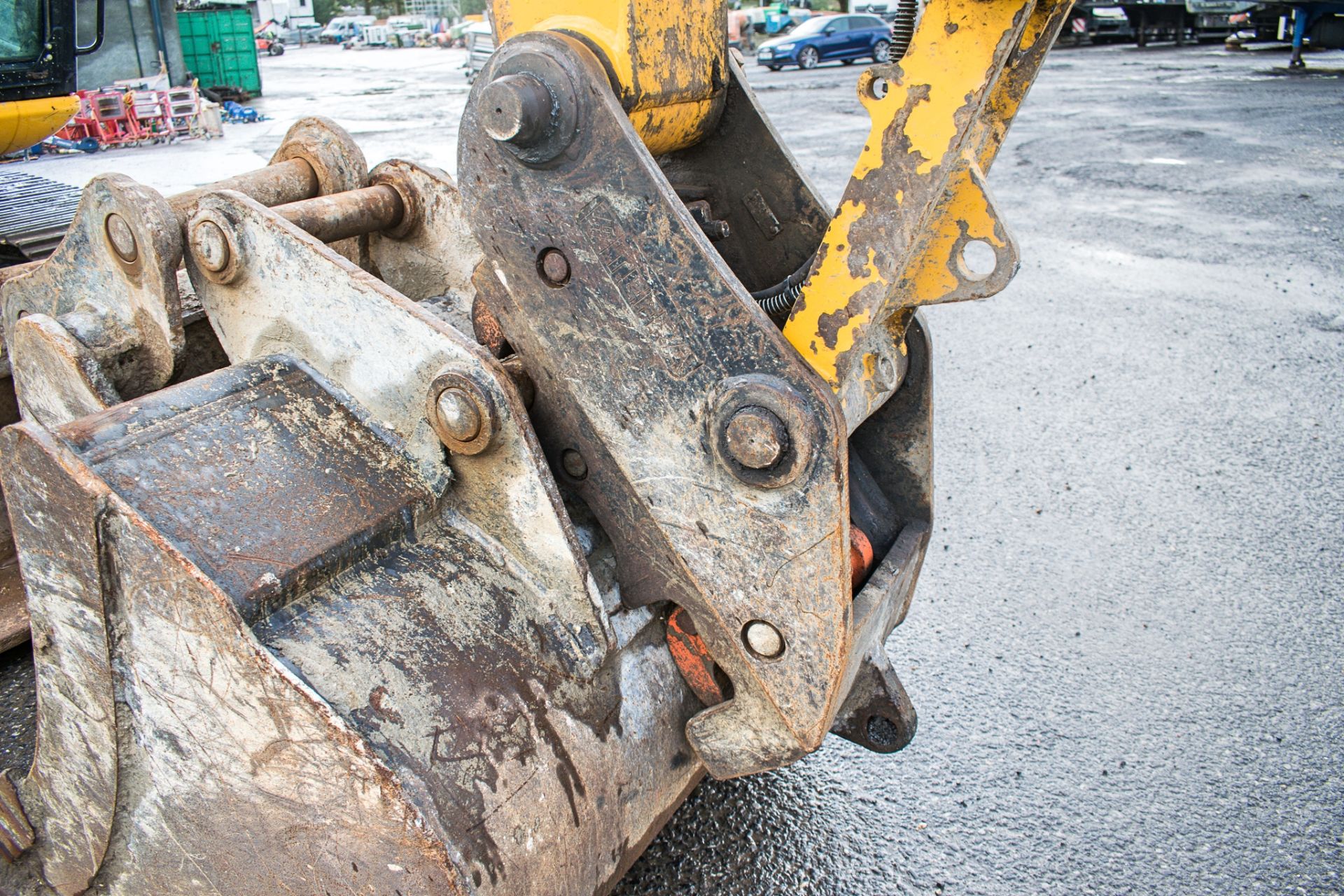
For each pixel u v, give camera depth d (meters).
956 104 1.19
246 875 1.33
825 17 20.48
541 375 1.44
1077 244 6.28
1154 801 2.13
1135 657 2.58
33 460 1.23
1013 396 4.16
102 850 1.49
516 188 1.32
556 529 1.38
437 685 1.26
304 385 1.50
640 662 1.52
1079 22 20.02
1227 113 10.81
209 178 9.21
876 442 1.92
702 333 1.28
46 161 10.28
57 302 1.92
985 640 2.66
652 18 1.43
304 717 1.15
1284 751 2.26
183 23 18.05
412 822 1.12
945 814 2.10
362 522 1.35
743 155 1.86
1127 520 3.21
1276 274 5.57
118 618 1.27
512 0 1.48
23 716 2.34
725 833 2.04
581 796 1.37
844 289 1.31
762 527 1.32
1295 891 1.91
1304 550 3.00
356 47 43.34
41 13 4.18
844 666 1.35
